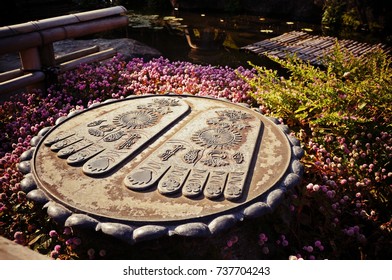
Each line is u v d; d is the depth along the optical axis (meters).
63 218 1.03
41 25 2.11
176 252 1.12
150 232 0.97
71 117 1.53
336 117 1.60
